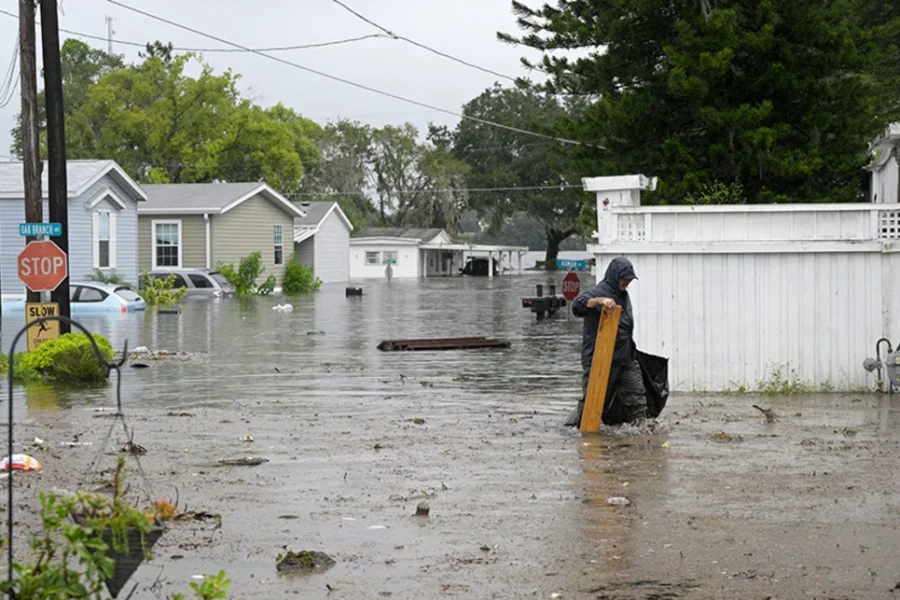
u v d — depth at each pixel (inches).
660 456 394.6
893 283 586.9
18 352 837.2
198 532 288.5
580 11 1141.7
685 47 1007.0
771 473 362.0
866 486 340.8
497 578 248.4
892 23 1020.5
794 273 593.6
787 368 595.8
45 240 749.9
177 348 925.2
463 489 339.9
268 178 2906.0
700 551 269.1
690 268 598.5
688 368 600.7
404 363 797.9
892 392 582.9
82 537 177.9
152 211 1937.7
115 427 471.8
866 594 235.3
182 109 2773.1
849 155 1002.1
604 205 632.4
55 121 748.0
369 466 378.3
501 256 4005.9
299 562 258.7
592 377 446.9
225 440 435.8
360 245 3474.4
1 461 374.6
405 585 243.6
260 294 2014.0
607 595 235.9
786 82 983.0
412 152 3949.3
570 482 349.7
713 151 994.1
